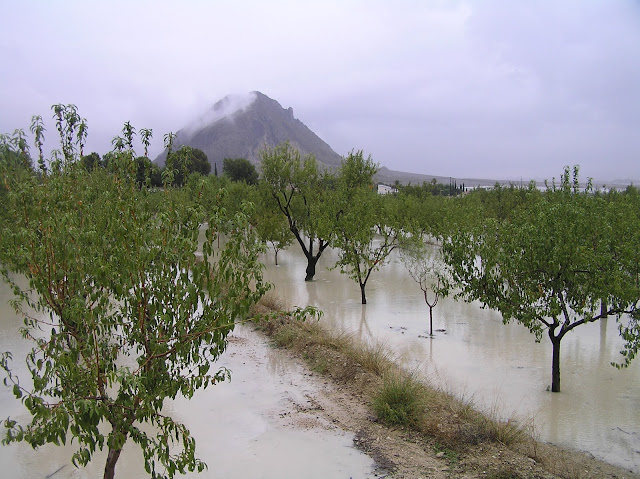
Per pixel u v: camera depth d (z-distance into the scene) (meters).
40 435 4.55
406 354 14.17
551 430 9.52
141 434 5.04
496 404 10.69
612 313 10.97
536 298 11.07
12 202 5.44
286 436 9.02
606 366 13.27
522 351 14.56
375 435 9.09
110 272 5.12
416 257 22.14
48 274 5.20
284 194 28.34
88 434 4.70
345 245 21.58
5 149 5.50
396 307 20.67
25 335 6.31
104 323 5.51
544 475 7.51
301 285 25.97
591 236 11.41
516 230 12.16
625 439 9.15
